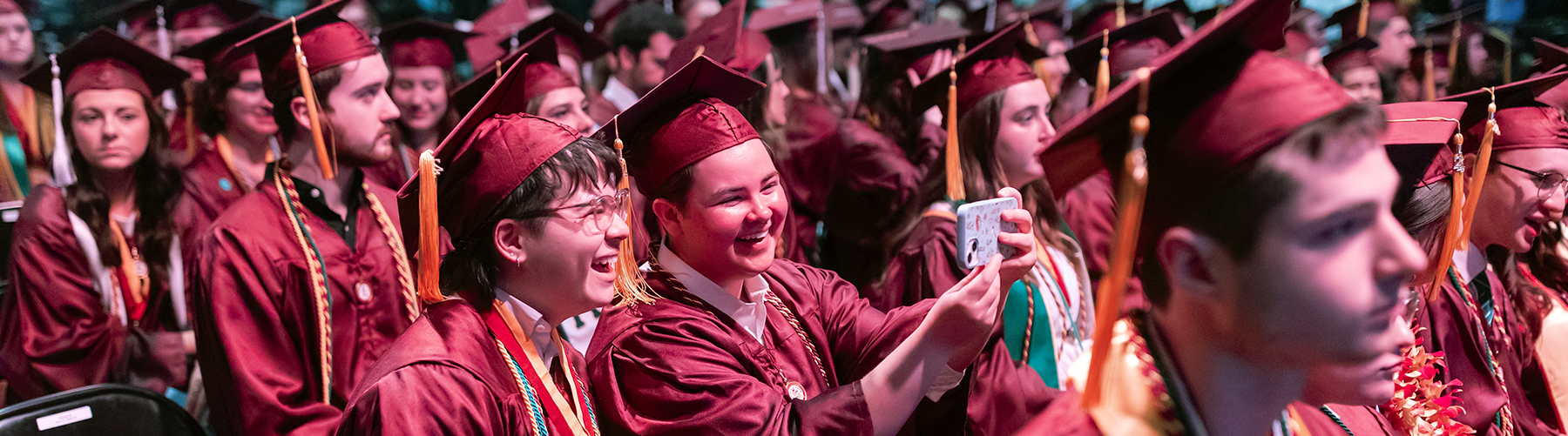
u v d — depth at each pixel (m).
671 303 1.78
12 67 4.34
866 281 4.23
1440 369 2.15
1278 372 0.89
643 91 5.31
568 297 1.50
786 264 2.10
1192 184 0.81
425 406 1.38
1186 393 0.92
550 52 3.55
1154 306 0.91
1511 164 2.25
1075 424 0.93
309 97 2.49
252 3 4.95
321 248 2.64
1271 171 0.76
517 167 1.44
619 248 1.58
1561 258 2.66
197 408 3.37
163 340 3.49
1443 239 1.80
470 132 1.48
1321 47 6.19
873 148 4.21
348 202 2.75
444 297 1.54
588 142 1.50
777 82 4.70
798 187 4.78
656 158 1.75
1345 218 0.76
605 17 6.48
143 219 3.56
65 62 3.44
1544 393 2.54
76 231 3.43
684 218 1.75
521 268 1.49
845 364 2.02
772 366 1.81
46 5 5.70
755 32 4.57
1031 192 2.90
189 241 3.64
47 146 4.31
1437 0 7.21
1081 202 3.25
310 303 2.59
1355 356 0.80
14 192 4.30
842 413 1.59
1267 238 0.78
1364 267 0.78
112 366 3.47
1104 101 0.85
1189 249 0.83
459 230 1.50
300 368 2.59
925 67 4.32
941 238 2.74
